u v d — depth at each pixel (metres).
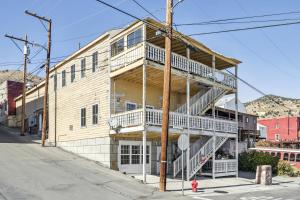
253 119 50.78
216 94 28.56
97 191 16.89
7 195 14.83
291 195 19.66
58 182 18.05
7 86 50.44
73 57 29.39
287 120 68.50
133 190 17.97
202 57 28.95
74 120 28.45
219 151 33.03
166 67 19.36
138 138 25.61
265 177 25.31
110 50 24.92
